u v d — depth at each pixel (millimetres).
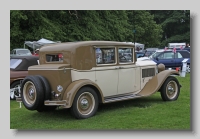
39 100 5996
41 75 6316
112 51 7156
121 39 36281
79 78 6406
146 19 46094
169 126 5633
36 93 5977
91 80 6625
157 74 8102
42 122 6176
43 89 6059
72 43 6531
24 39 27844
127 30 38844
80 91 6199
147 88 7906
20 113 7094
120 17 38781
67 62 6402
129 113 6727
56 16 30891
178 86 8328
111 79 7090
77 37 30812
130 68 7629
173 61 17406
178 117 6250
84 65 6492
